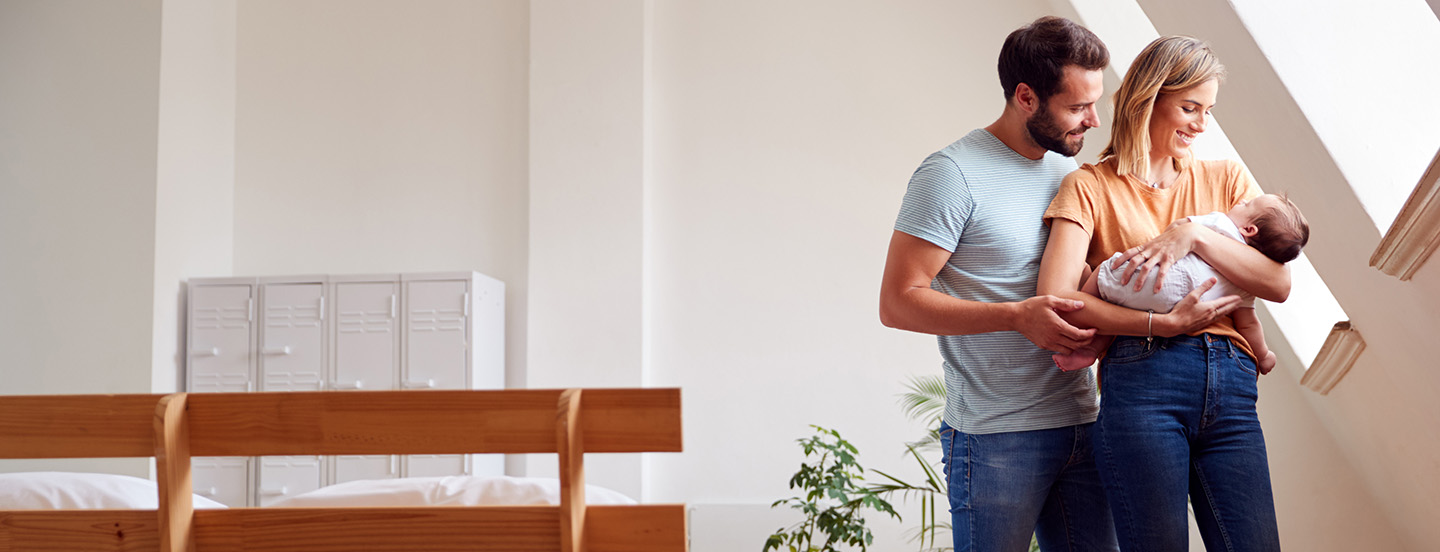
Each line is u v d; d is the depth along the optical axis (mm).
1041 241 2219
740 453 5715
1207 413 1937
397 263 6023
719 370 5785
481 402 1806
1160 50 2102
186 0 5730
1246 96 2885
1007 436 2176
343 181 6102
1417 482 3676
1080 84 2104
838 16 5914
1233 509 1896
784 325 5770
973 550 2203
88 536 1837
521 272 5922
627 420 1796
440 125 6074
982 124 5719
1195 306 1935
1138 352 1974
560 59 5910
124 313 5383
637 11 5898
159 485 1786
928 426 5570
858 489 4320
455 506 1806
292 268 6074
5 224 5551
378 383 5363
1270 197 2047
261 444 1844
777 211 5844
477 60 6086
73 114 5555
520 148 5996
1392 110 2553
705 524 5613
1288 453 4828
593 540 1820
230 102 6133
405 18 6145
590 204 5816
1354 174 2529
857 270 5746
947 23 5820
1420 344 2705
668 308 5855
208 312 5492
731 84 5949
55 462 5211
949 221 2191
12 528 1858
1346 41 2602
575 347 5754
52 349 5426
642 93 5840
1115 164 2170
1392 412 3439
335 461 5277
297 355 5426
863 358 5691
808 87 5895
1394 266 2301
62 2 5629
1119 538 1989
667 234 5902
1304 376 3932
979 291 2215
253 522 1837
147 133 5477
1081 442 2178
